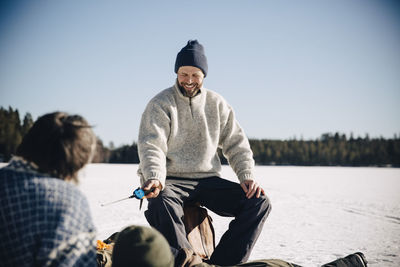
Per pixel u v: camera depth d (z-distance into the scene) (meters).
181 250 2.17
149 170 2.45
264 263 2.06
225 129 2.97
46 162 1.43
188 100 2.79
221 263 2.39
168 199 2.44
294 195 10.34
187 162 2.77
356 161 78.00
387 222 5.82
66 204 1.37
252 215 2.48
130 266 1.38
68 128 1.45
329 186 14.10
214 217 6.20
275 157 78.50
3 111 48.53
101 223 5.20
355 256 2.37
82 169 1.55
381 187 13.80
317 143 84.00
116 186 11.97
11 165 1.43
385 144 80.81
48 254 1.30
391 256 3.55
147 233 1.45
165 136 2.70
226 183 2.77
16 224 1.32
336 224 5.62
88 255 1.39
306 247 3.99
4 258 1.34
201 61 2.77
